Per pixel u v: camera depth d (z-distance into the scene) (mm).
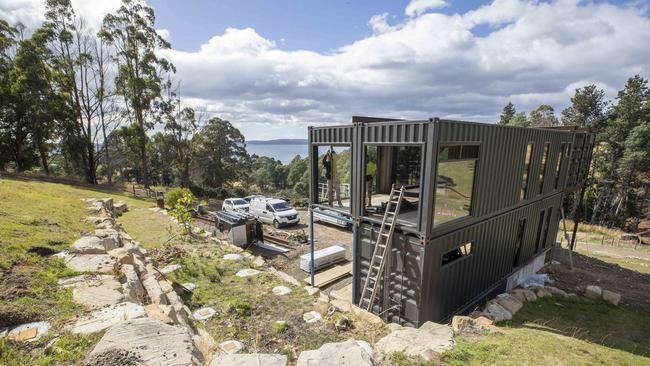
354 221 8602
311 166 9805
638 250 18234
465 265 8336
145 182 29234
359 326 5660
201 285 7262
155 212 17219
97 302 3643
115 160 31859
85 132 28031
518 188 10023
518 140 9453
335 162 9609
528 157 10484
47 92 24312
